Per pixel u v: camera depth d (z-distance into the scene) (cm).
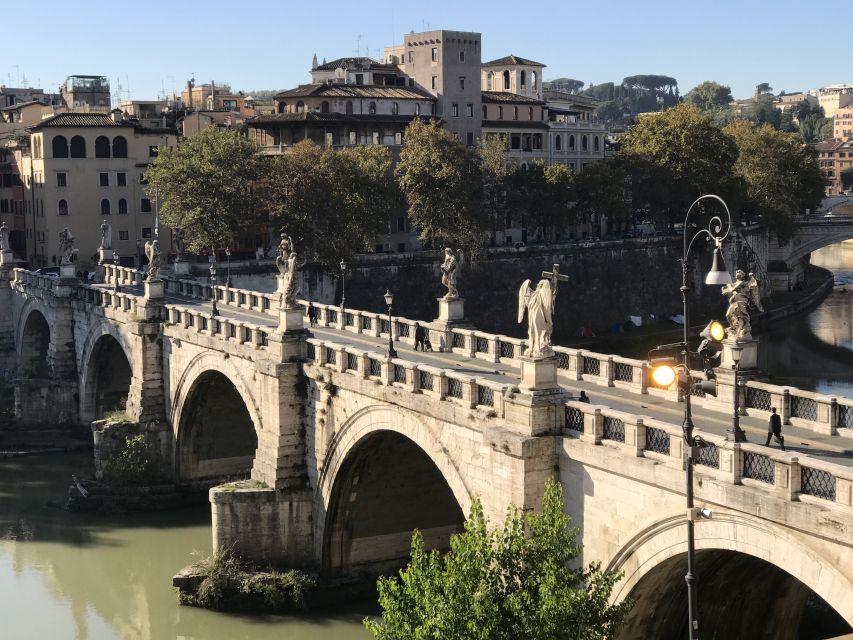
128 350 8144
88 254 13588
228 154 11638
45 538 6925
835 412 3788
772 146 15888
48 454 8912
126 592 6122
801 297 15612
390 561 5919
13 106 16838
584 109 19900
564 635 3077
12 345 11181
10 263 11200
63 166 13438
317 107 14575
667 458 3494
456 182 12431
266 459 5903
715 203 14550
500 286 13150
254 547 5847
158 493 7456
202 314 6912
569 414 3984
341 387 5431
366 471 5616
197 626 5628
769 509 3081
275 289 12075
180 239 10300
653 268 14325
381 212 12100
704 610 3784
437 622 3098
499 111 16438
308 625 5575
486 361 5600
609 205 14225
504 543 3316
